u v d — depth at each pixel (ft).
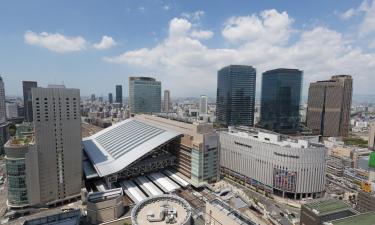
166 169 632.79
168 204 295.48
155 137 639.35
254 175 630.33
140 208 285.43
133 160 545.44
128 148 618.44
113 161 569.23
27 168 431.02
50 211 442.50
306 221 433.07
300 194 564.30
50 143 451.53
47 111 443.32
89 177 526.98
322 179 574.15
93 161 581.94
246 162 651.66
